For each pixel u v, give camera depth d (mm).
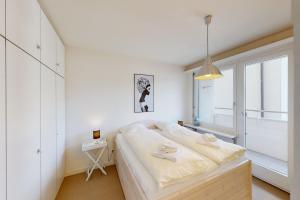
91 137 2828
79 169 2719
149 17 1756
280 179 2121
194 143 1924
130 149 2105
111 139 3014
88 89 2811
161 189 1198
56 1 1458
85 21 1832
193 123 3842
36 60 1402
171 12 1657
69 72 2656
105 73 2967
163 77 3646
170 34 2199
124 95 3154
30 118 1276
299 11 455
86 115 2793
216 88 3354
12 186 1008
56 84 2064
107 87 2982
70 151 2656
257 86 2658
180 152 1582
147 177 1352
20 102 1121
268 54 2357
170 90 3746
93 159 2584
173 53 3031
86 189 2209
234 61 2904
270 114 2521
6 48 959
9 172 980
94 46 2650
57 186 2096
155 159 1478
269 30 2064
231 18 1771
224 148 1754
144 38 2334
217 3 1503
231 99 3023
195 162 1444
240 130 2811
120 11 1636
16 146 1063
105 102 2963
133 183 1492
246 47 2508
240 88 2799
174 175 1271
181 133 2332
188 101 4004
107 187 2260
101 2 1486
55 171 1998
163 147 1619
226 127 3094
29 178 1249
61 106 2330
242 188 1702
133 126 2746
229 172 1577
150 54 3074
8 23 978
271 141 2535
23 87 1165
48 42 1733
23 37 1165
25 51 1197
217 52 2965
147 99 3424
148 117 3441
